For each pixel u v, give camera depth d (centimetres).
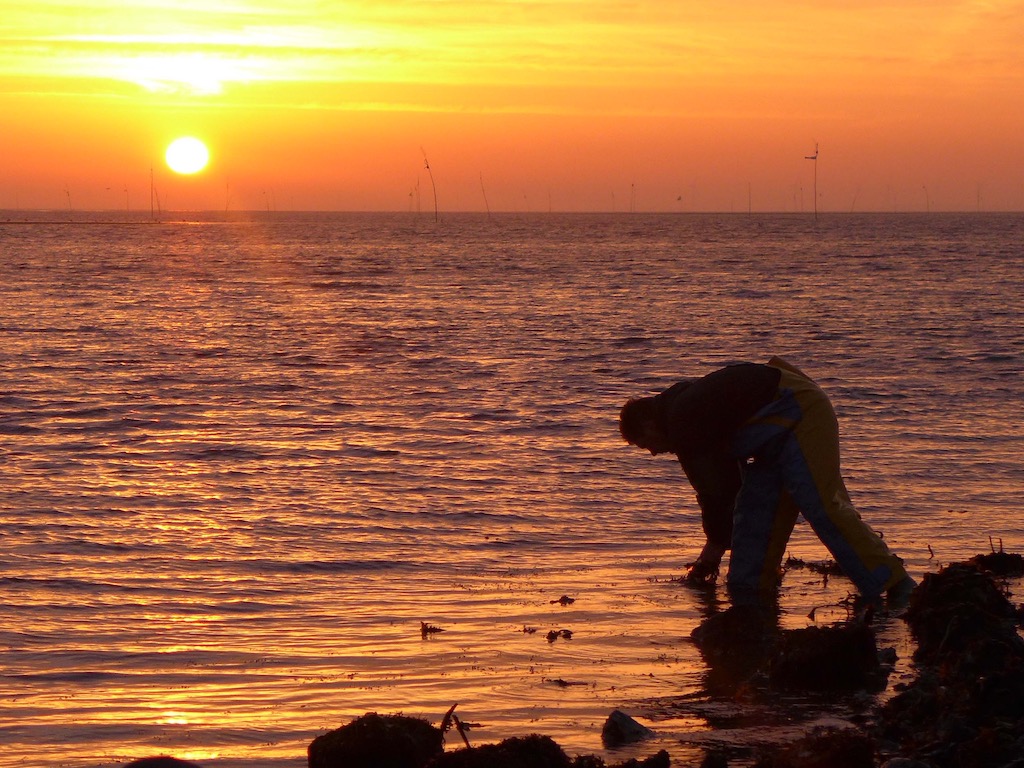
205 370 3219
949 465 1856
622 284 7400
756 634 991
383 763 662
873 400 2605
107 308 5497
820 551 1339
